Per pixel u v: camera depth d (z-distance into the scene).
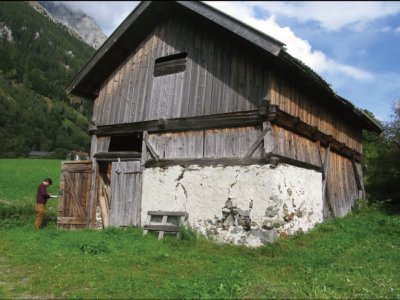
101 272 7.03
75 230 11.75
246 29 9.05
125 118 12.21
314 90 11.34
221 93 10.26
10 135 79.50
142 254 8.34
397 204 17.66
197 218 10.01
